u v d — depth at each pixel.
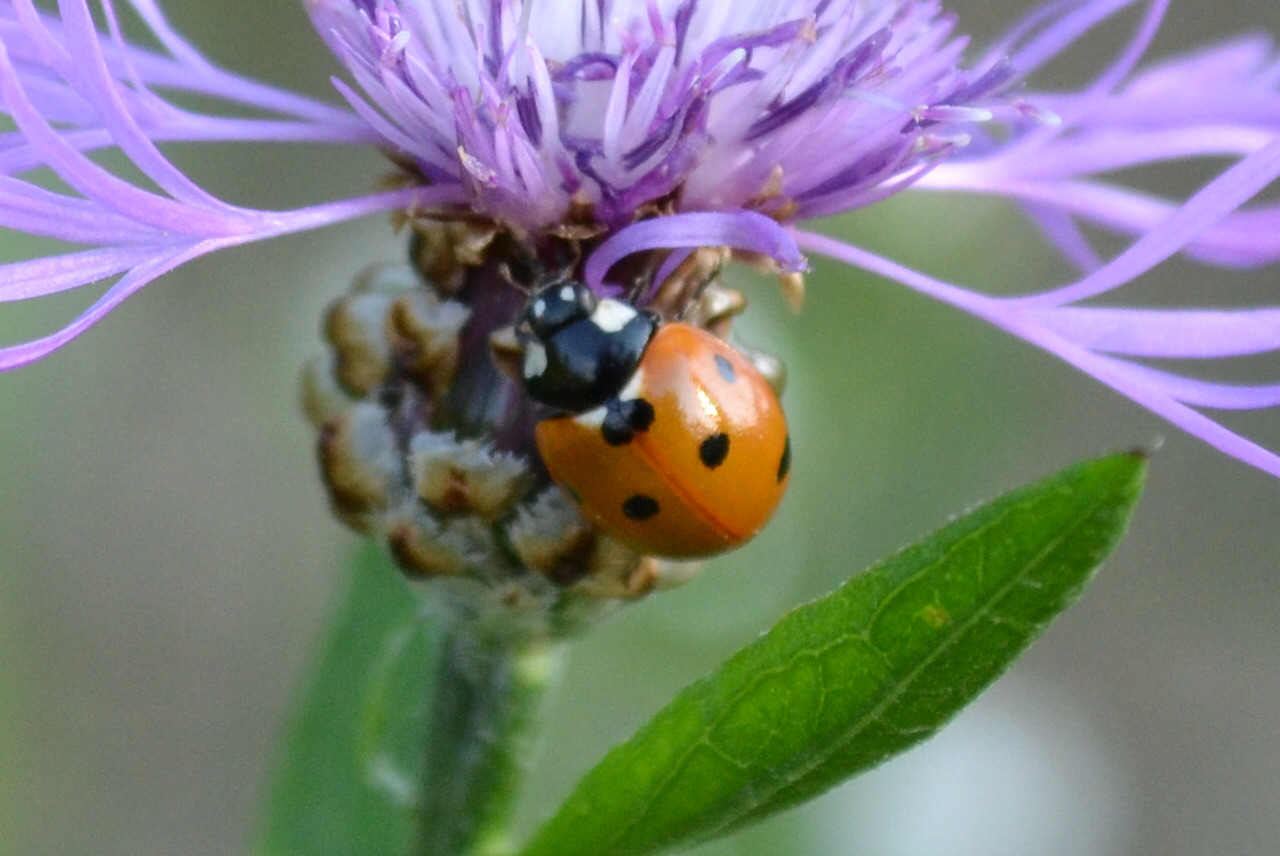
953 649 0.08
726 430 0.08
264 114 0.13
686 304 0.08
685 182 0.08
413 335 0.08
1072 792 0.12
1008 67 0.08
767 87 0.08
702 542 0.08
